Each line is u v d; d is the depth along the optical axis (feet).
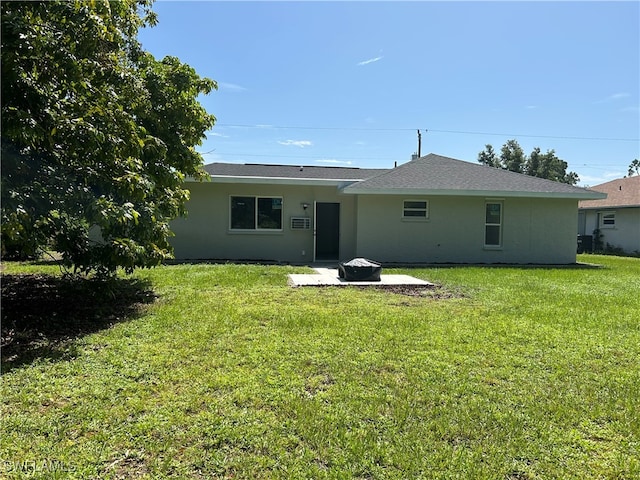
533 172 128.16
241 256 41.96
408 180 42.37
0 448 7.36
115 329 14.93
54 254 41.27
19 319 16.11
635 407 9.39
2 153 13.79
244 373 11.00
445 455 7.43
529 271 34.81
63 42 13.66
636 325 16.56
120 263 16.08
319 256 46.93
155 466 6.99
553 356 12.84
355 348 13.21
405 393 9.93
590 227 72.90
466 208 42.47
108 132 14.65
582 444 7.88
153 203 19.06
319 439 7.86
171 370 11.12
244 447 7.61
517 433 8.22
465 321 16.89
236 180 39.78
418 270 34.65
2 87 12.94
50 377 10.53
